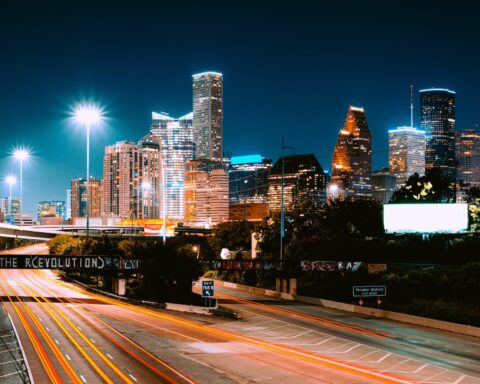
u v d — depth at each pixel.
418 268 85.38
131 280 104.88
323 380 34.06
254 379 33.91
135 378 32.78
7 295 81.19
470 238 93.38
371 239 99.94
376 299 75.75
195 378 33.47
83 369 34.81
